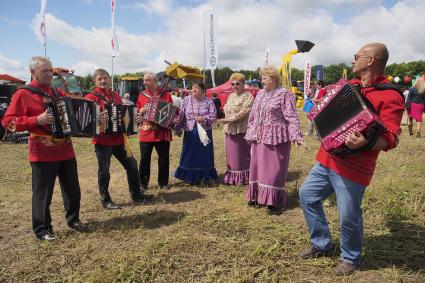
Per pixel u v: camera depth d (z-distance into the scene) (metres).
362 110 3.18
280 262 4.08
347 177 3.54
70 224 5.12
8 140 14.62
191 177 7.39
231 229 5.03
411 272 3.86
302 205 4.02
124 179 8.06
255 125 5.77
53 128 4.41
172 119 6.80
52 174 4.70
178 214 5.74
